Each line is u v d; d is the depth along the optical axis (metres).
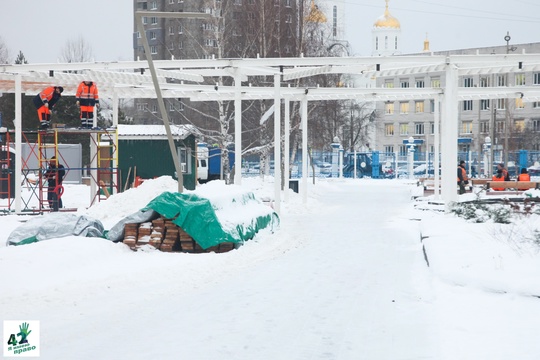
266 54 38.47
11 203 28.59
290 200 31.98
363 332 8.05
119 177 31.55
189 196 15.54
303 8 41.06
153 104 69.88
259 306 9.50
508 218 18.12
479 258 11.95
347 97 31.02
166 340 7.66
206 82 44.94
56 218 15.71
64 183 43.00
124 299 9.98
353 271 12.66
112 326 8.33
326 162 70.69
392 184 53.25
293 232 19.78
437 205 26.34
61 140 53.38
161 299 10.00
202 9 44.53
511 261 11.41
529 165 68.75
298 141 48.72
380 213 26.86
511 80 83.75
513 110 86.38
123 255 14.23
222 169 36.53
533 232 14.17
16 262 12.11
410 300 9.88
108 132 26.48
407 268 12.99
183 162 32.62
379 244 16.97
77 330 8.13
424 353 7.13
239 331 8.09
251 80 43.06
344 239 18.05
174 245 15.22
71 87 28.62
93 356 7.02
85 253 13.38
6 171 31.22
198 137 38.22
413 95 31.02
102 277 11.66
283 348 7.36
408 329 8.16
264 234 18.12
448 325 8.28
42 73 25.22
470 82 84.94
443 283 10.86
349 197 37.56
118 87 28.62
